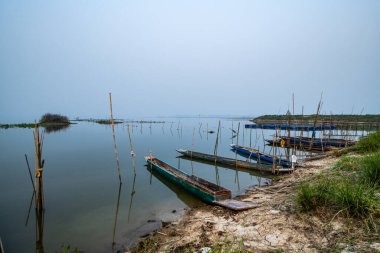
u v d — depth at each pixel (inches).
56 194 542.3
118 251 304.2
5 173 736.3
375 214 249.9
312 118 2672.2
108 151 1156.5
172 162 922.1
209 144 1473.9
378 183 315.3
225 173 749.9
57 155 1043.3
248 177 695.1
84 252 307.4
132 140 1649.9
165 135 2079.2
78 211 446.0
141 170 773.3
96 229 371.6
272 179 635.5
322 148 1029.2
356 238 223.3
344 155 681.0
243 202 406.9
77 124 4028.1
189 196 518.9
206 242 275.0
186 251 259.4
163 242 297.3
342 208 266.4
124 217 415.2
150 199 506.0
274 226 282.4
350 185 292.8
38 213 429.7
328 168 535.8
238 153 1123.3
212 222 338.3
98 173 733.3
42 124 3282.5
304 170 615.8
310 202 290.2
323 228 251.3
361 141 685.9
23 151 1138.7
